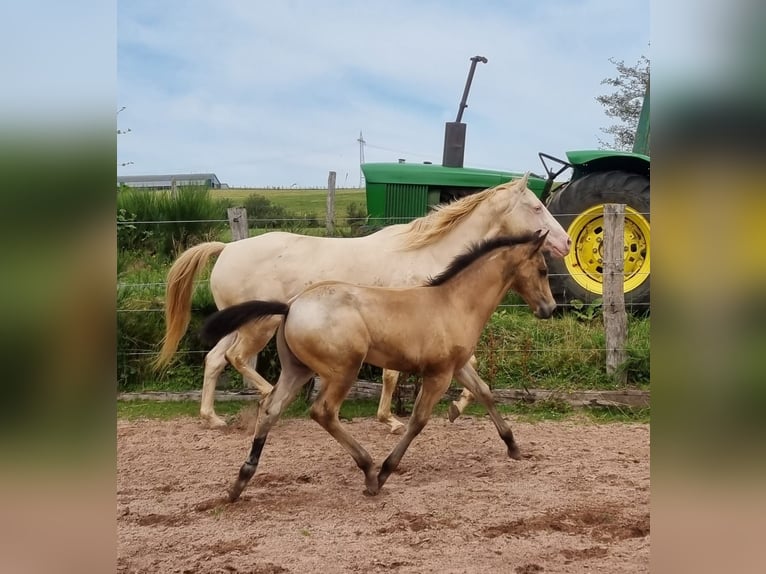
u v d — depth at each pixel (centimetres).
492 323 741
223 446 548
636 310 809
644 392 637
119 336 714
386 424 596
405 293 438
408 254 590
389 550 345
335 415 427
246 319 422
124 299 729
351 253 589
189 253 604
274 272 588
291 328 422
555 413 636
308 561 332
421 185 900
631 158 820
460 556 336
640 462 494
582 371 679
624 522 378
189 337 724
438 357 437
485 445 543
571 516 388
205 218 1027
